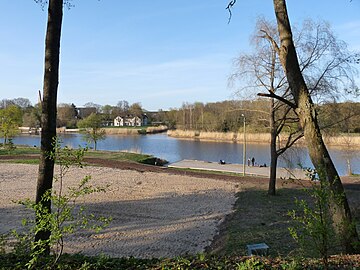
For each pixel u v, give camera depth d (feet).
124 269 15.97
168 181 72.69
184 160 133.08
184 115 263.70
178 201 53.06
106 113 387.14
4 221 39.27
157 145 190.49
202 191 61.98
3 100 302.25
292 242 28.30
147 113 413.39
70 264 16.01
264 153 152.76
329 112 48.85
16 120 142.72
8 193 56.39
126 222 40.50
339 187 19.98
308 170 15.65
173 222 40.83
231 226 36.76
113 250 30.66
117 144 197.47
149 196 56.70
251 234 32.32
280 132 57.16
